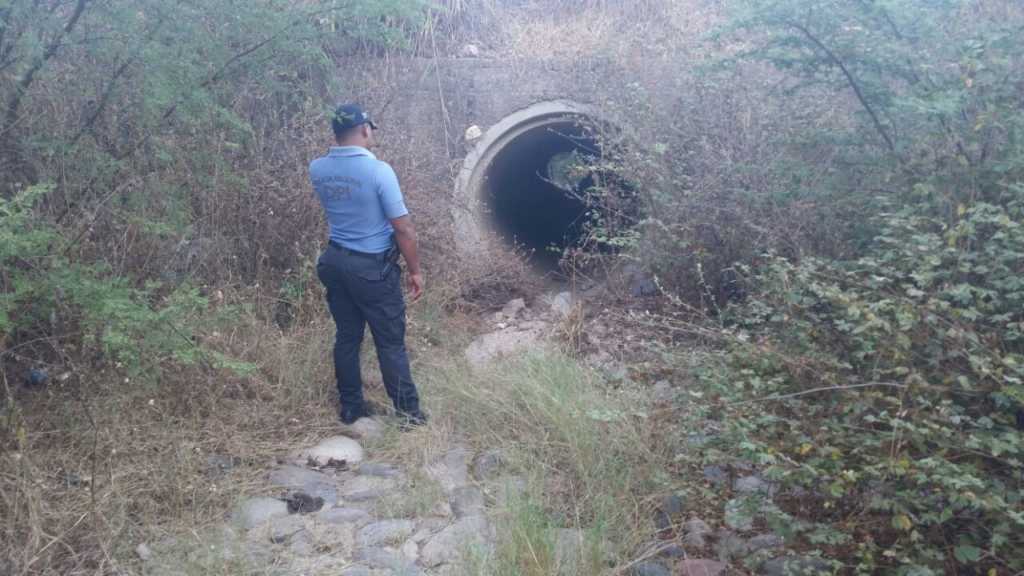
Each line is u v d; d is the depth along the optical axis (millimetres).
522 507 3998
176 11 4973
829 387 3600
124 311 4414
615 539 3918
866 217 5102
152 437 4746
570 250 7883
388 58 8320
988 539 3289
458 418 5312
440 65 8469
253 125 6684
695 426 4082
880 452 3414
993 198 4246
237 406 5328
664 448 4449
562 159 11586
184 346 4688
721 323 5184
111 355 4789
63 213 5219
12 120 5074
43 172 5137
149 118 5227
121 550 3844
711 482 4242
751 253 6215
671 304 6531
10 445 4367
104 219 5359
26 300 4500
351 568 3809
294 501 4426
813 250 5477
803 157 5730
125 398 4773
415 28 8562
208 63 5359
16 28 4777
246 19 5344
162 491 4316
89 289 4457
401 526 4164
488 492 4418
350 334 5305
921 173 4664
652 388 4934
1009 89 4391
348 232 5109
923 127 4648
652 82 7727
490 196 9133
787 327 4227
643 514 4105
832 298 3717
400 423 5270
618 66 8016
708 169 6613
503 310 7652
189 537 3975
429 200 7465
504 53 8891
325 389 5691
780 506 3822
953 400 3527
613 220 7414
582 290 7895
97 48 4918
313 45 5906
